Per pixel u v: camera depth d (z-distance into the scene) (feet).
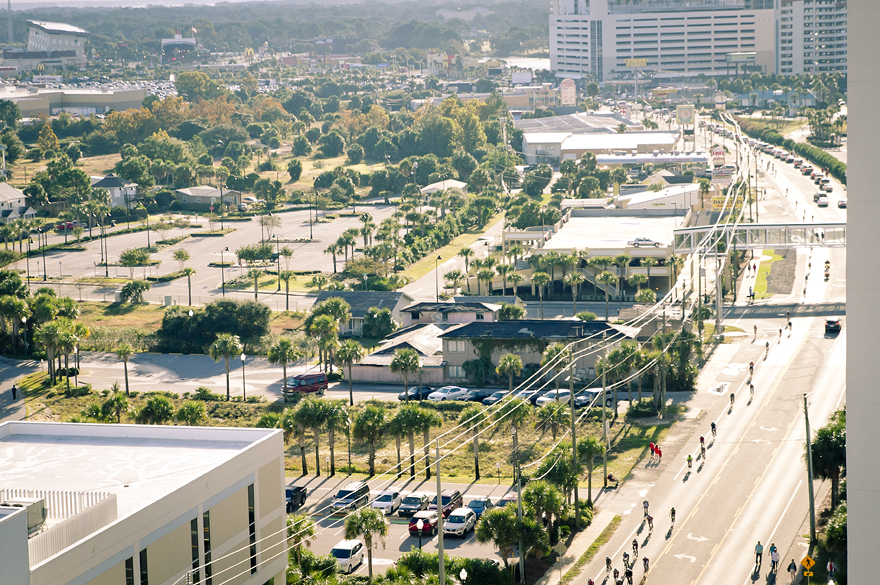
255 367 572.10
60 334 522.47
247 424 472.03
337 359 488.44
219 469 221.66
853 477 126.31
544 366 483.92
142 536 197.26
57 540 181.06
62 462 237.25
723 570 298.15
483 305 595.06
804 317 607.78
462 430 449.48
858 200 122.93
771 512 338.75
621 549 317.63
